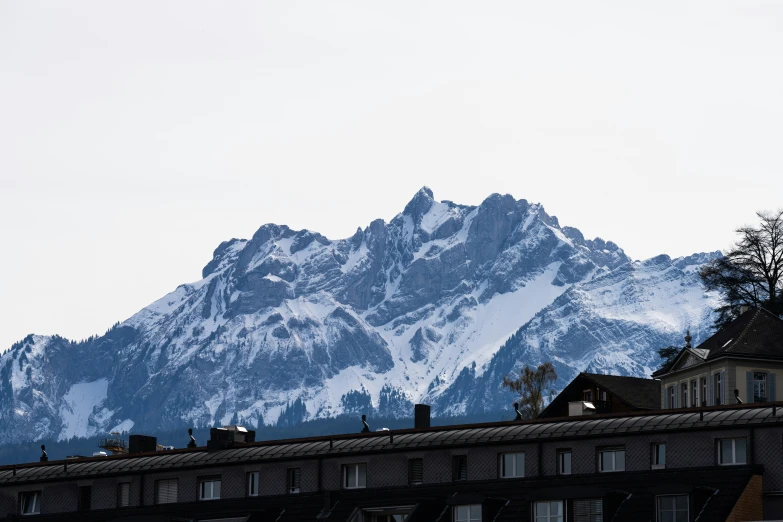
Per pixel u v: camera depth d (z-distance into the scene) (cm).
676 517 14775
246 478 17962
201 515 17862
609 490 15238
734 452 15112
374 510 16812
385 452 17112
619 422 16050
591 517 15150
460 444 16662
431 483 16738
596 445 15900
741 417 15238
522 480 16125
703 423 15325
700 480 15000
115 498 18712
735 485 14725
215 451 18675
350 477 17362
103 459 19462
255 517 17412
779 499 14638
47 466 19600
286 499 17500
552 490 15438
